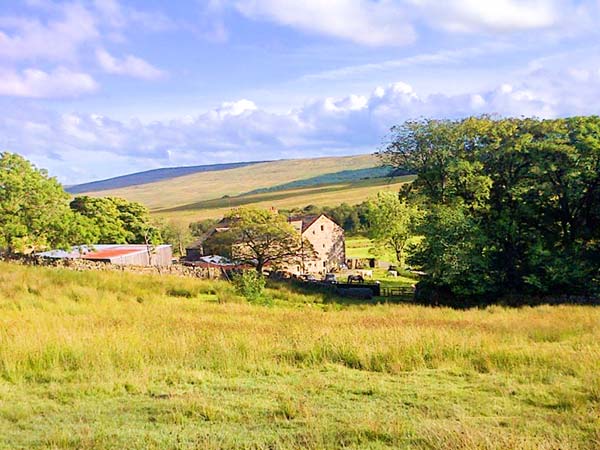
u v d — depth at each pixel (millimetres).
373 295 42375
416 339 13836
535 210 40781
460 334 15625
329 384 10438
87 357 11781
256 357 12516
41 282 27938
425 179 44688
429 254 39750
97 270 34688
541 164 38375
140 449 7121
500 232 40156
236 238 51500
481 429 7617
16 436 7641
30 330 14047
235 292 32844
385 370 11688
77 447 7215
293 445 7207
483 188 40219
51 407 8984
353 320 20641
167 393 9773
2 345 12141
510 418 8320
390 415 8508
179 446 7211
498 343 14578
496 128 42812
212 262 58156
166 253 57031
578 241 39656
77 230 42344
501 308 30500
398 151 45844
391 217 71938
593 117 40469
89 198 73562
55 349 11977
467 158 42875
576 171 37031
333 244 77875
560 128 40781
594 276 38156
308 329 16359
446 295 39812
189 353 12586
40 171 42750
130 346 12703
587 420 8102
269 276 45594
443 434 7316
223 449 7121
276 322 19484
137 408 8906
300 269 65688
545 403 9141
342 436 7531
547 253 37812
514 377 10969
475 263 38125
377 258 77562
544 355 12555
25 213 40562
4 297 23766
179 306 25641
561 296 37188
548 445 6922
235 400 9352
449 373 11430
